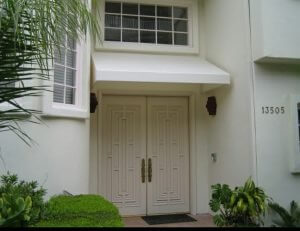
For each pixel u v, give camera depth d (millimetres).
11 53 2734
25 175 4664
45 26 2783
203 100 7512
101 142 7082
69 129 5309
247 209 4934
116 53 7109
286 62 5832
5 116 3168
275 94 5824
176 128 7559
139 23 7395
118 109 7297
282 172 5715
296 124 5785
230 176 6398
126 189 7219
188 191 7543
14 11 2561
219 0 6867
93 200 4414
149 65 6508
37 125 4781
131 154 7297
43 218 3631
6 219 2730
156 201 7359
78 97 5605
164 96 7523
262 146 5668
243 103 5930
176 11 7594
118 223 3686
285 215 5289
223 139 6727
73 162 5371
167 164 7465
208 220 6871
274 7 5586
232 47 6336
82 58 5676
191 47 7492
